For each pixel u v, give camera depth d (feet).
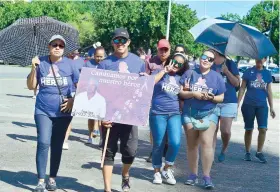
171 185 21.67
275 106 66.49
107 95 18.38
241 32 25.52
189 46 125.08
